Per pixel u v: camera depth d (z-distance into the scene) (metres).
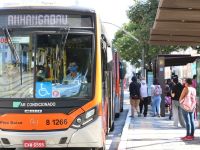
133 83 25.81
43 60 11.07
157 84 25.83
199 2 14.04
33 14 11.19
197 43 23.83
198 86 18.17
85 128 10.87
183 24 18.11
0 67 11.12
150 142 15.21
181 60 28.31
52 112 10.85
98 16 11.30
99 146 11.00
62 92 10.97
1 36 11.17
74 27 11.16
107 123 14.62
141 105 26.48
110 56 15.75
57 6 11.21
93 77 11.06
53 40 11.12
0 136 10.94
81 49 11.14
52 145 10.85
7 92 11.01
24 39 11.12
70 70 11.06
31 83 11.00
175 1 13.95
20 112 10.88
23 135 10.80
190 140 15.49
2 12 11.21
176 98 19.80
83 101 10.92
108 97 15.20
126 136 16.88
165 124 21.50
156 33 20.67
